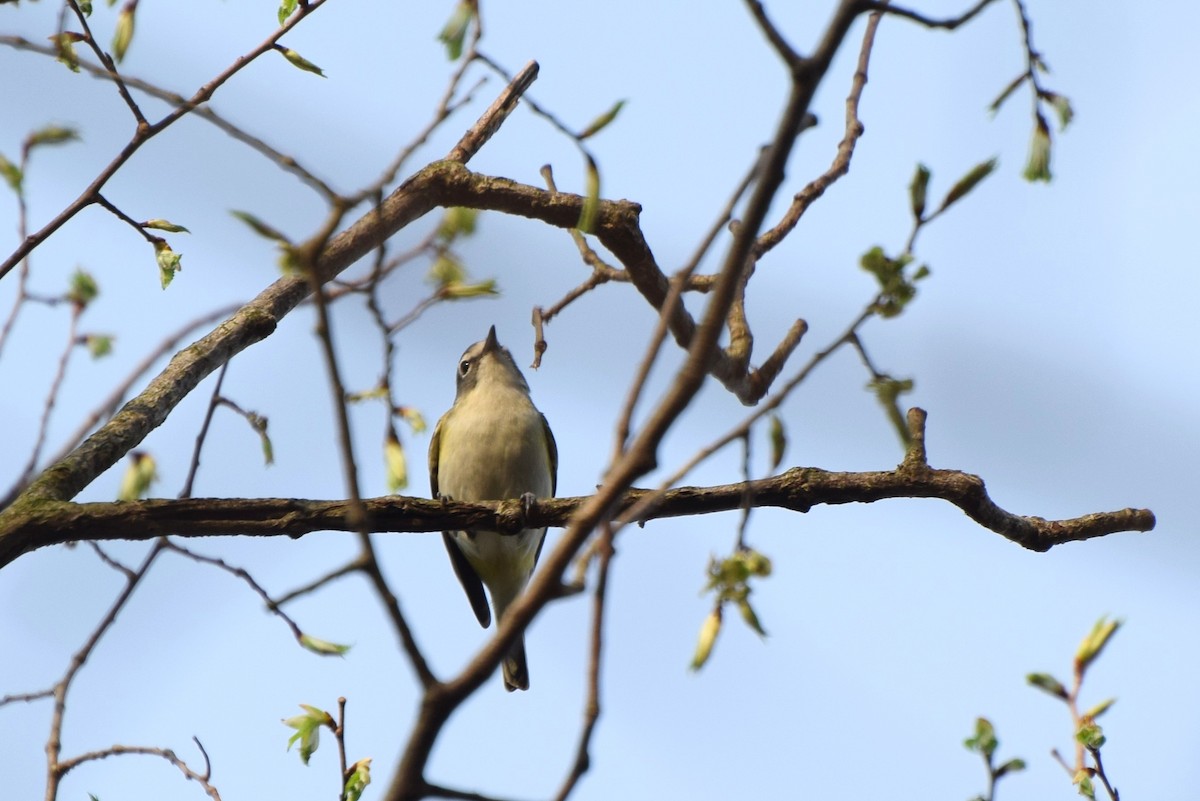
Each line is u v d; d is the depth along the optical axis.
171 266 8.91
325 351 4.46
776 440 5.85
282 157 5.47
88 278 9.09
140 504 8.28
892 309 5.23
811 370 5.18
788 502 8.46
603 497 4.38
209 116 5.59
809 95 4.32
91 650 8.78
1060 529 8.34
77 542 8.58
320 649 7.25
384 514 8.88
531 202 9.38
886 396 5.90
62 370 8.88
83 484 8.63
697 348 4.36
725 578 5.43
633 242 9.20
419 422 7.85
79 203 8.83
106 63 8.40
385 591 4.43
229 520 8.44
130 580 8.88
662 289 9.38
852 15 4.36
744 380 9.68
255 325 9.54
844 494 8.43
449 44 5.84
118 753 8.48
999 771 7.68
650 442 4.36
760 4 4.31
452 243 5.68
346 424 4.48
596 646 4.55
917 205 5.53
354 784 7.62
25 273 9.03
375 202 4.77
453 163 9.63
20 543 8.08
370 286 5.52
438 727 4.35
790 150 4.32
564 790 4.38
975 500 8.25
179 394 9.21
